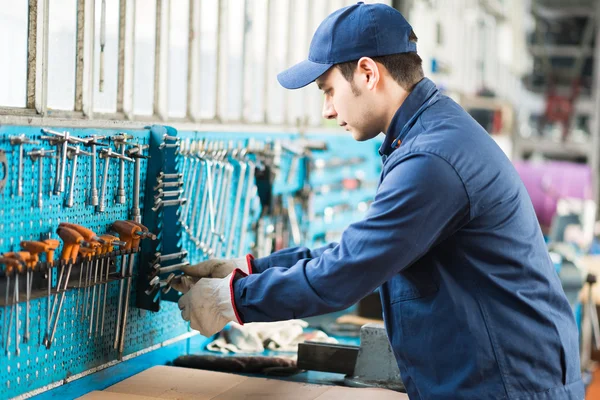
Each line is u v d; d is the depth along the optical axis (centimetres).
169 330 241
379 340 223
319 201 366
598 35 727
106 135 200
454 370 168
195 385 211
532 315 167
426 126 171
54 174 182
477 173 162
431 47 520
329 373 236
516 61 761
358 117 178
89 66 208
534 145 749
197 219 249
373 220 164
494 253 166
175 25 263
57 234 179
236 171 277
